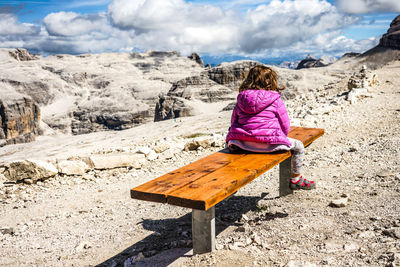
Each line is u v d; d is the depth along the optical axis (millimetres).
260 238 3857
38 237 5391
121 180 8695
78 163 9125
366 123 12023
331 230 3793
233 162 4113
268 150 4387
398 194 4586
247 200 5730
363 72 21266
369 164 6715
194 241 3625
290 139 4688
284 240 3713
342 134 10914
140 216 5930
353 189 5188
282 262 3184
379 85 20453
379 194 4750
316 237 3660
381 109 14211
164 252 4023
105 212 6363
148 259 3824
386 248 3066
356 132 10930
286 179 5305
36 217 6445
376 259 2893
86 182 8711
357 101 16609
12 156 31953
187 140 12117
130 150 11344
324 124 12633
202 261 3420
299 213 4527
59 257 4523
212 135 12094
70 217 6273
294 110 16594
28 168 8586
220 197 3141
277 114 4406
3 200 7559
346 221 3977
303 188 4996
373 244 3205
